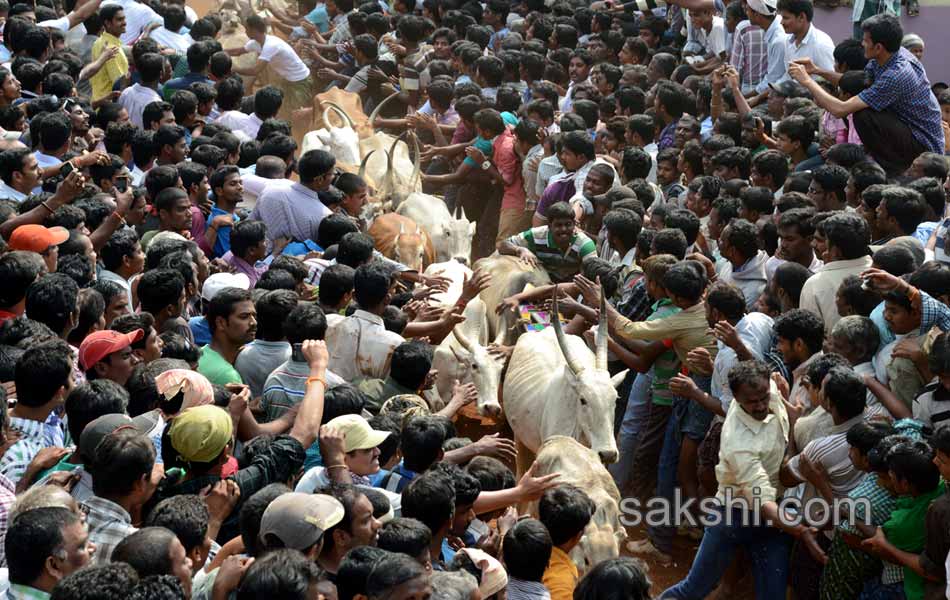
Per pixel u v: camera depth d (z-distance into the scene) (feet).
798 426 22.94
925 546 19.20
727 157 34.83
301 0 61.00
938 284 23.12
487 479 19.79
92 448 17.01
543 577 18.57
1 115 36.42
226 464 17.95
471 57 50.26
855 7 48.49
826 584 21.08
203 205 31.71
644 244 29.14
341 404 20.59
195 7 65.41
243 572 14.47
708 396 24.59
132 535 14.26
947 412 20.98
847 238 25.32
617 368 29.58
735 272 28.84
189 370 19.47
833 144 36.09
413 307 28.48
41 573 14.23
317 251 30.55
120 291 23.70
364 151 43.11
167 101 42.75
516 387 26.84
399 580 13.91
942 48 49.01
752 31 43.06
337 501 15.56
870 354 23.09
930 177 31.45
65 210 26.45
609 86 46.39
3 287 22.41
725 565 22.76
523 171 41.09
